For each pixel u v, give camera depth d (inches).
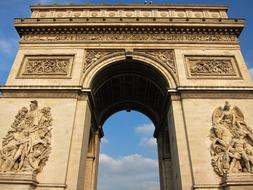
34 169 1551.4
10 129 1734.7
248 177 1461.6
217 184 1536.7
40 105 1845.5
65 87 1910.7
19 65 2052.2
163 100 2284.7
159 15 2404.0
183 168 1635.1
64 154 1646.2
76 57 2098.9
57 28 2222.0
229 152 1612.9
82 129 1779.0
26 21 2231.8
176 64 2066.9
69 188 1567.4
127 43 2175.2
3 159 1594.5
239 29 2225.6
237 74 2017.7
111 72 2257.6
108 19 2237.9
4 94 1893.5
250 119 1788.9
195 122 1781.5
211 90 1904.5
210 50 2146.9
